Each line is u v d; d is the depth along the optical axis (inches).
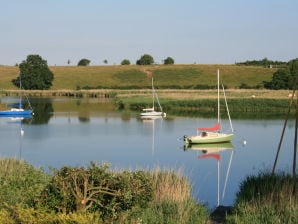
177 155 1397.6
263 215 489.1
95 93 4330.7
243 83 5585.6
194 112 2807.6
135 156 1369.3
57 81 5861.2
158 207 535.2
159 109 2952.8
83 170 417.7
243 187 628.7
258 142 1642.5
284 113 2699.3
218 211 598.9
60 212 388.5
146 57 7416.3
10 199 483.5
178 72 6220.5
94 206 410.0
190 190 664.4
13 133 1871.3
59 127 2071.9
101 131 1934.1
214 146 1578.5
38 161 1264.8
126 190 430.3
